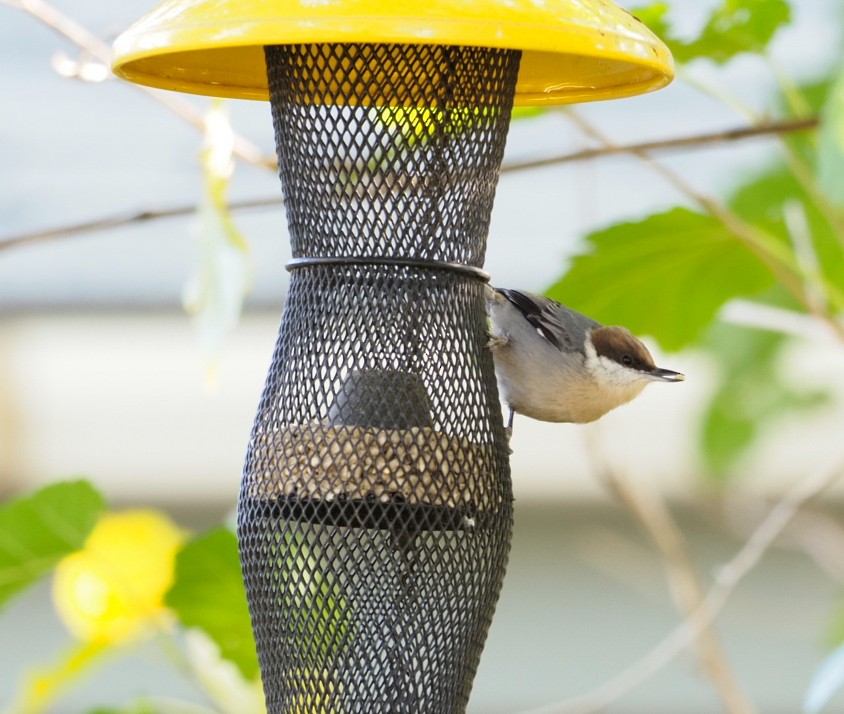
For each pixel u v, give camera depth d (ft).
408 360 25.76
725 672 37.01
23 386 56.95
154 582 33.06
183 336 57.67
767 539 34.99
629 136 53.83
